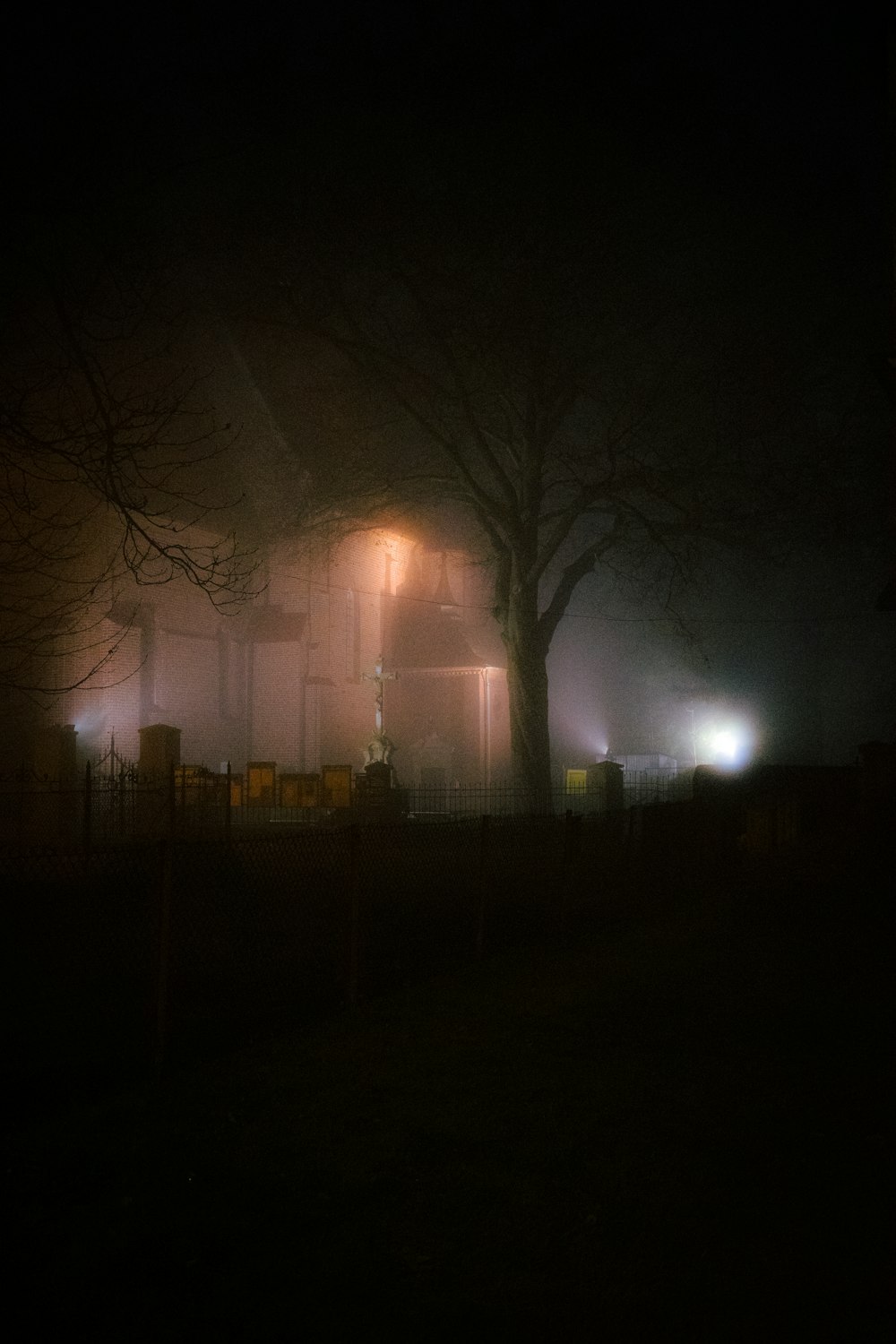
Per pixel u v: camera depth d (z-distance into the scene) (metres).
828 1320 4.04
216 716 38.06
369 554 46.47
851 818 28.06
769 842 22.38
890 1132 6.08
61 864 13.88
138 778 25.56
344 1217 4.85
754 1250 4.60
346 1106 6.41
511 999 9.34
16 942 10.77
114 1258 4.41
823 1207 5.04
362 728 45.56
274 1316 3.99
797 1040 8.04
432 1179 5.31
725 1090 6.82
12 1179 5.20
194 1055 7.50
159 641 35.12
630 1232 4.76
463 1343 3.84
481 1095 6.66
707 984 10.05
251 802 32.25
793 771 30.66
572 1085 6.88
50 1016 8.30
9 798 27.88
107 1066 7.14
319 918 12.88
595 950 11.82
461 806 36.81
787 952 11.76
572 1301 4.16
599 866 16.47
